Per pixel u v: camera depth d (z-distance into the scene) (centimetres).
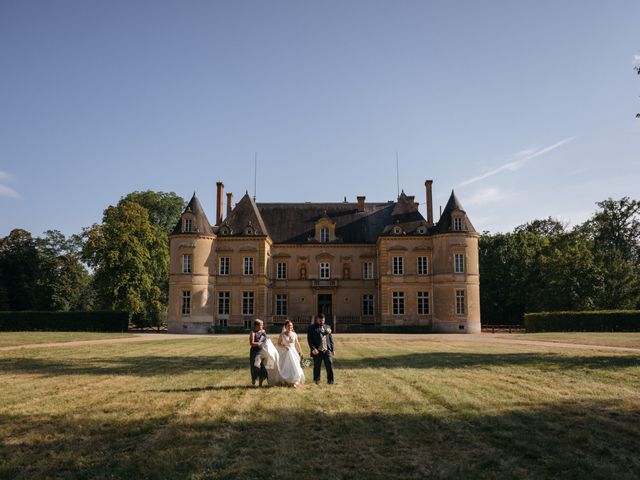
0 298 5762
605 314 4303
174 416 966
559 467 677
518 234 6644
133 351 2403
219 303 5206
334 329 4997
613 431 845
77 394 1190
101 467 686
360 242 5578
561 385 1291
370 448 762
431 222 5644
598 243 6119
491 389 1232
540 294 5650
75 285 6625
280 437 821
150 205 6397
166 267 5834
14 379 1446
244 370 1650
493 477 644
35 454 741
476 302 4972
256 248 5228
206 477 648
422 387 1268
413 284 5172
